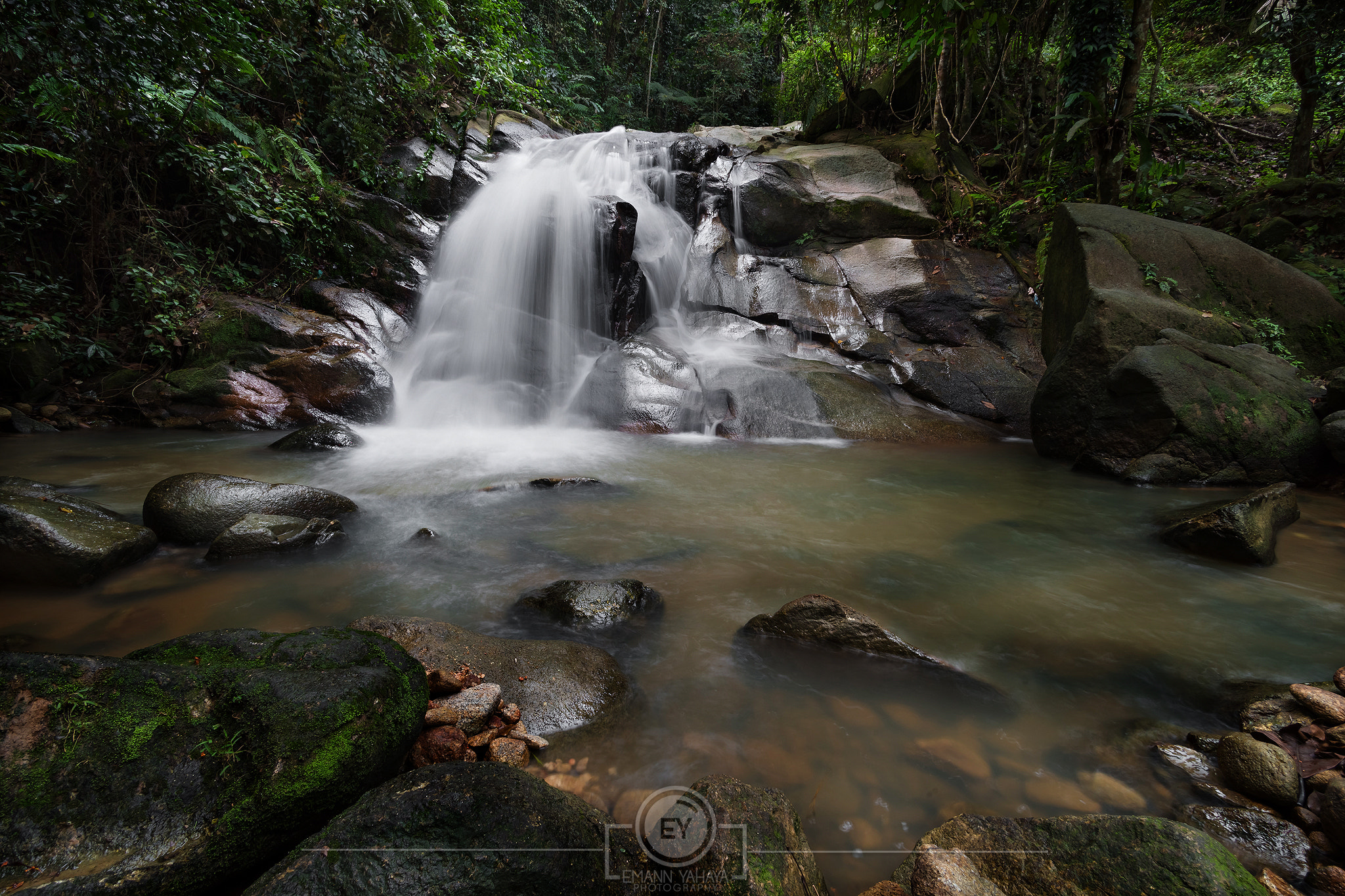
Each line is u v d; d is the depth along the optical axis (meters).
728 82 21.12
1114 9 8.98
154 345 7.03
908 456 6.66
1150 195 9.51
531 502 4.73
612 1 20.48
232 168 7.81
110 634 2.65
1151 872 1.48
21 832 1.37
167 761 1.57
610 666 2.48
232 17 5.92
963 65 12.48
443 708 2.09
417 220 9.71
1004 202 11.23
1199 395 5.54
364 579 3.31
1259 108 14.48
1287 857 1.69
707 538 4.12
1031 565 3.79
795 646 2.71
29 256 7.02
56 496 3.80
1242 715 2.29
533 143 12.62
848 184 11.41
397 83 10.22
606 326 9.27
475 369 8.45
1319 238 8.88
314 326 7.68
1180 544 4.04
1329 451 5.36
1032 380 8.62
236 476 4.93
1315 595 3.41
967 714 2.32
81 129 6.48
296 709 1.72
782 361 8.67
